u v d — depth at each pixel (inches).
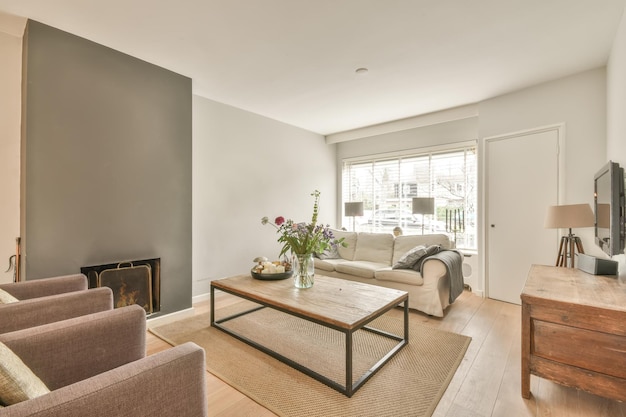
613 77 102.4
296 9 83.3
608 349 61.4
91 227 99.5
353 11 84.3
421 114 178.9
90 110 99.4
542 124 132.6
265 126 183.0
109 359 54.7
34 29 88.4
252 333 107.7
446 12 84.7
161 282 117.6
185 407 39.8
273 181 188.1
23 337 46.1
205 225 152.2
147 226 113.5
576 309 64.2
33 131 88.4
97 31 94.0
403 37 97.5
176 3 80.6
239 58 111.3
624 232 76.3
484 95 146.9
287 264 121.4
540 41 100.2
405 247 161.2
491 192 150.1
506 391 74.3
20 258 93.4
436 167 190.5
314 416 65.7
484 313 129.6
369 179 223.1
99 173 101.3
